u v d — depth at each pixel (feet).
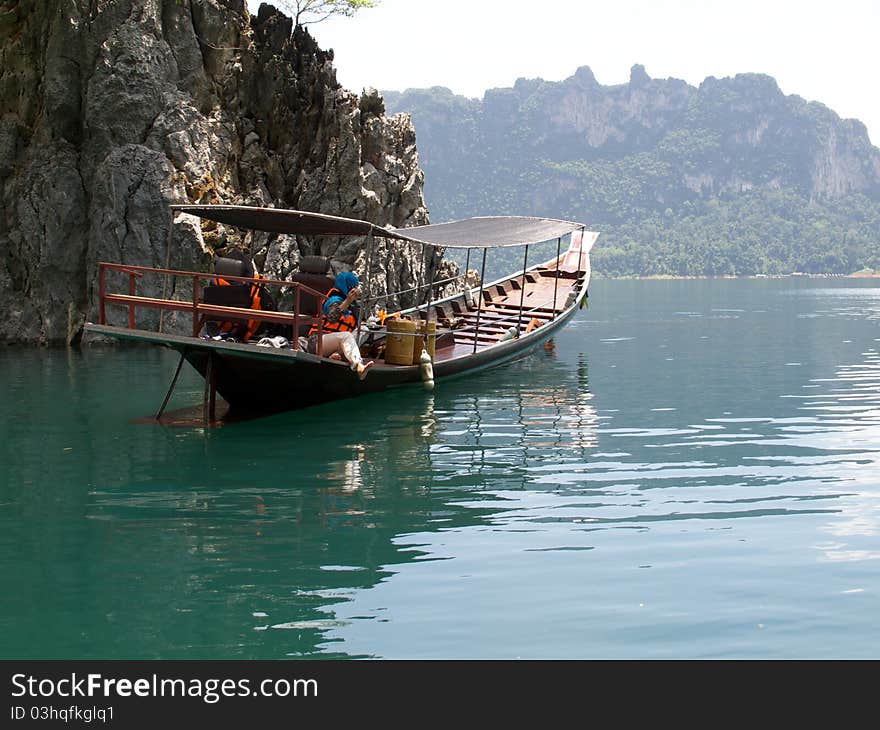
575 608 22.65
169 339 45.75
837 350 88.28
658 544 27.61
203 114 100.27
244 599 23.48
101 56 92.38
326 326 51.93
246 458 40.06
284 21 108.78
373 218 105.29
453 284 119.85
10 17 96.78
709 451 41.39
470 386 62.95
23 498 33.40
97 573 25.44
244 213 51.39
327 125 106.11
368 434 45.62
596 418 50.26
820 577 24.58
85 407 53.42
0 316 92.43
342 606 22.94
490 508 31.89
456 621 21.97
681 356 82.79
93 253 91.04
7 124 95.09
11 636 21.49
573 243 107.04
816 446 42.24
